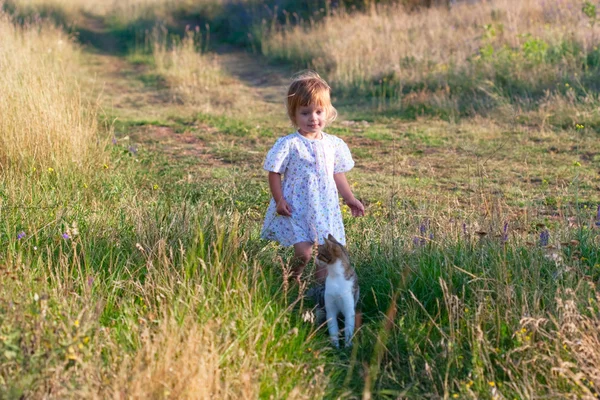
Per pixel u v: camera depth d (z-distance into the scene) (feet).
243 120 34.86
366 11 59.47
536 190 22.45
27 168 19.80
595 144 28.48
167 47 60.64
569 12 46.75
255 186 21.53
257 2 70.38
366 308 14.01
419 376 11.48
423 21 52.80
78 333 10.34
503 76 38.14
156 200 18.88
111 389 9.52
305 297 13.85
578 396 10.30
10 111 21.31
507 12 47.85
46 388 9.57
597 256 14.69
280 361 11.27
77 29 68.64
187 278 12.83
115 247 14.74
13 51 28.99
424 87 40.06
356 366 11.91
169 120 35.12
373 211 19.81
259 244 15.26
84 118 26.53
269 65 54.60
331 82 43.91
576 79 35.63
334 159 14.64
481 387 10.74
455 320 12.42
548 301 12.46
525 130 30.86
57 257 14.26
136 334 11.18
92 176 20.57
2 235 14.71
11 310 10.71
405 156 27.84
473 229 15.47
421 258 14.60
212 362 10.18
